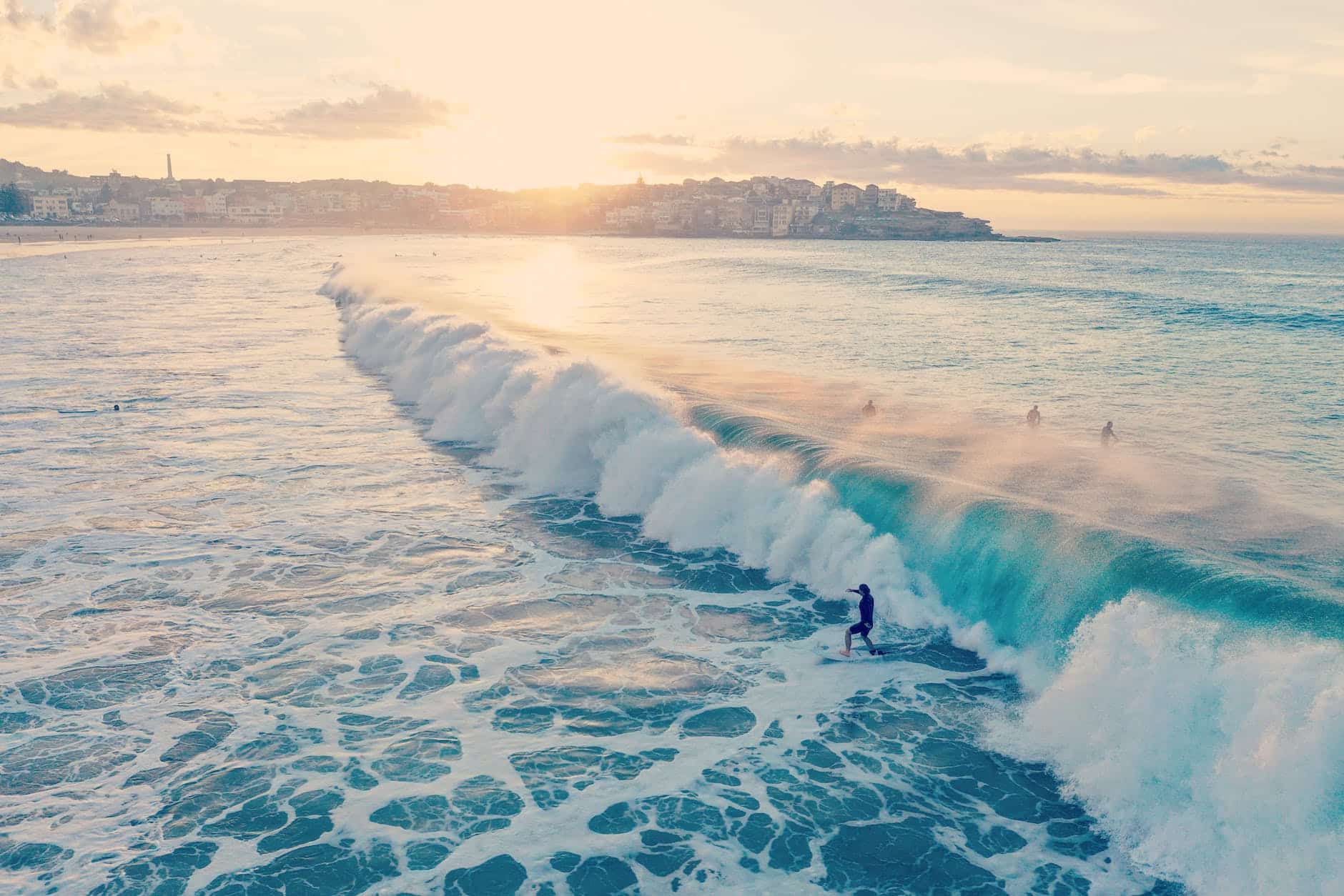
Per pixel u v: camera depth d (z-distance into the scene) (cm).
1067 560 1367
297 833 982
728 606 1600
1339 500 1775
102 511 2005
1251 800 926
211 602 1568
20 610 1518
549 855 954
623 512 2092
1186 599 1184
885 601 1557
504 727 1203
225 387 3372
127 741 1152
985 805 1045
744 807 1041
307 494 2161
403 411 3053
